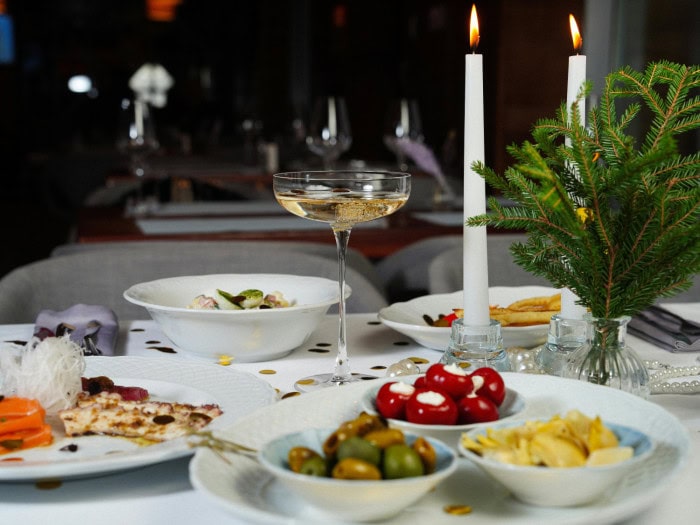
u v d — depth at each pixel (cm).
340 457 57
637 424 71
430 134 612
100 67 977
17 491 68
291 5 882
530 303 115
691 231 73
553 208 71
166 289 117
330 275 172
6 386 83
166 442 71
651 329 116
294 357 109
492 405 69
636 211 75
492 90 479
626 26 436
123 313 170
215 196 384
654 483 61
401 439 59
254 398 83
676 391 90
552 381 79
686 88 80
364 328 125
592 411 75
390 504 56
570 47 465
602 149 82
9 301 155
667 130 81
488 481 66
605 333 81
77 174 546
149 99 750
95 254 171
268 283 121
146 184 367
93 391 86
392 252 234
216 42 962
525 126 474
